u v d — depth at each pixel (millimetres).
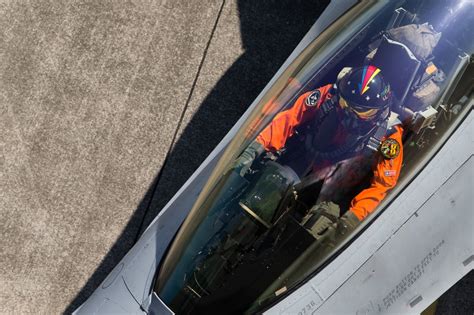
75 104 5602
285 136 3615
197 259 3529
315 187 3439
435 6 3914
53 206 5414
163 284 3580
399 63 3631
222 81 5535
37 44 5762
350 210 3465
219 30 5633
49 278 5289
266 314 3393
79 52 5707
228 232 3492
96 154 5480
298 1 5637
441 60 3760
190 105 5512
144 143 5473
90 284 5242
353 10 4262
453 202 3750
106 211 5367
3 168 5527
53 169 5484
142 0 5762
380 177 3504
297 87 3814
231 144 3881
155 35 5680
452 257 3768
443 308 4863
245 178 3564
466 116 3791
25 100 5652
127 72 5625
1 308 5270
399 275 3607
